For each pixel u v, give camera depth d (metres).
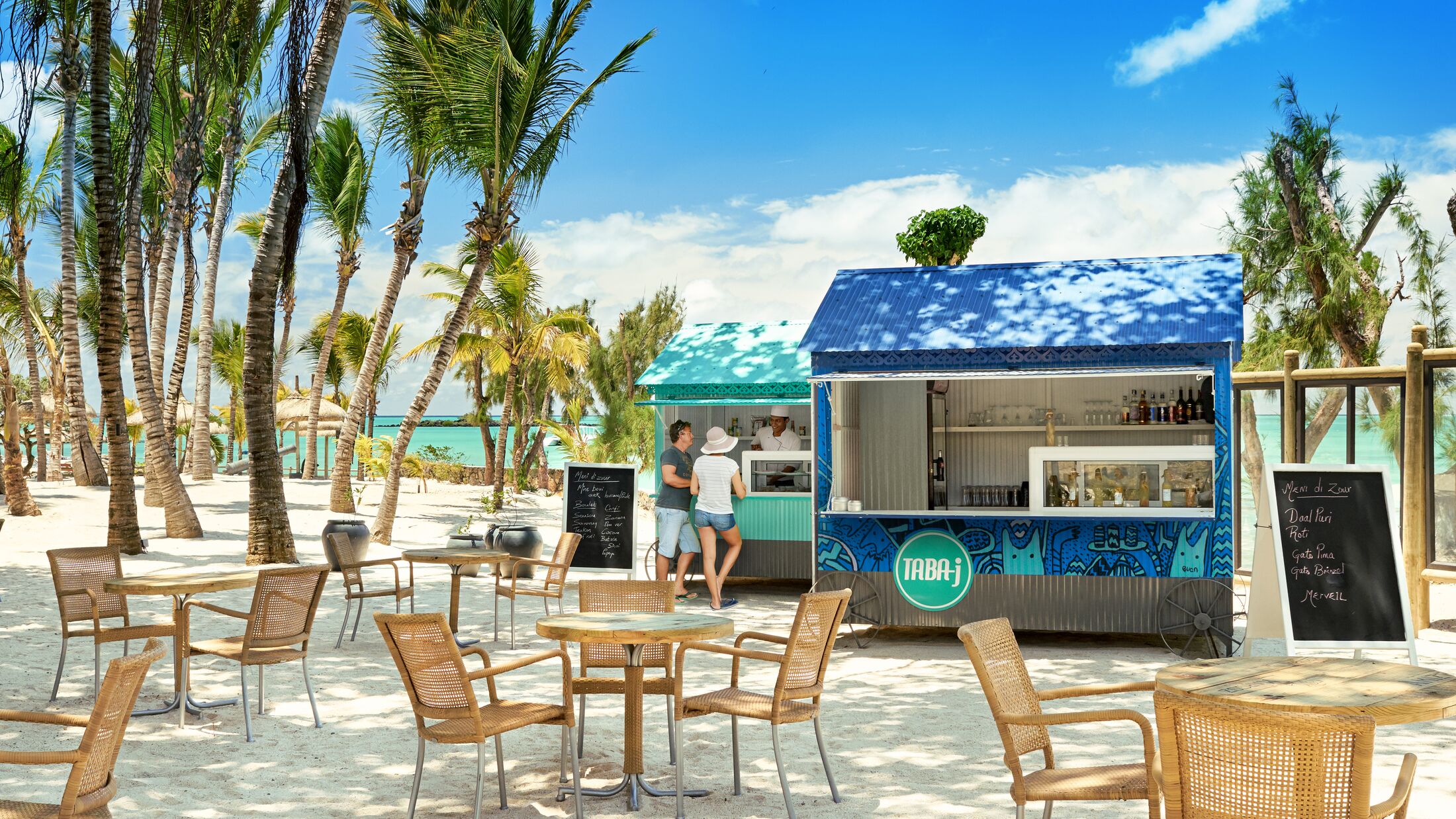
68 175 18.19
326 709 6.39
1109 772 3.91
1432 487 9.14
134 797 4.71
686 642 4.63
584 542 10.95
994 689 3.79
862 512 8.78
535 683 7.23
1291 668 3.96
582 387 27.12
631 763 4.76
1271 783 2.85
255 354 12.44
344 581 8.58
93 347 27.55
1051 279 9.34
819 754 5.52
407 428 15.99
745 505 11.77
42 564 12.70
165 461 15.16
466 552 8.71
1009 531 8.51
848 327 9.14
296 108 10.59
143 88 8.86
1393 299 13.84
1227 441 8.11
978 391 11.02
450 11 14.27
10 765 5.12
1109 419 10.62
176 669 5.98
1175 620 8.16
